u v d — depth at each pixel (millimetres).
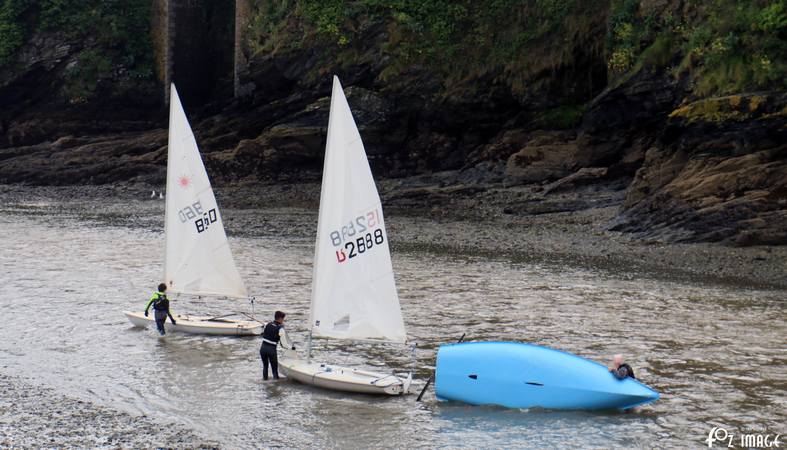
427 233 113375
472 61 153625
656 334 66500
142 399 52375
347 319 54781
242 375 57094
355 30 162375
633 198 111938
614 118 129875
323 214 54219
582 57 144000
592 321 70562
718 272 88438
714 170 103500
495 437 46469
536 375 50594
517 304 76625
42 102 199750
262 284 86000
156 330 68438
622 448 44969
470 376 51188
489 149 146250
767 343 63969
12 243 109812
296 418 49344
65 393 53219
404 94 155625
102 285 85188
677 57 120312
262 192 153000
